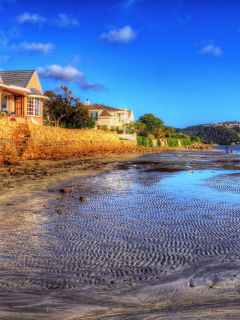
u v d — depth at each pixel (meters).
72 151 32.12
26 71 35.38
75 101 40.38
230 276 4.24
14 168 17.72
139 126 75.88
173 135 78.31
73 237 6.37
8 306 3.25
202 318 2.93
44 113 39.88
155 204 9.67
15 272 4.52
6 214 8.05
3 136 22.22
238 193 11.68
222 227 7.25
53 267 4.76
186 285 3.95
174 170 20.02
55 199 10.12
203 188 12.78
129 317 2.97
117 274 4.48
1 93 30.48
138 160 28.31
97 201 9.99
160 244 6.00
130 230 6.94
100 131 41.69
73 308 3.22
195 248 5.77
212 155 41.38
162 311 3.14
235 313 3.05
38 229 6.86
